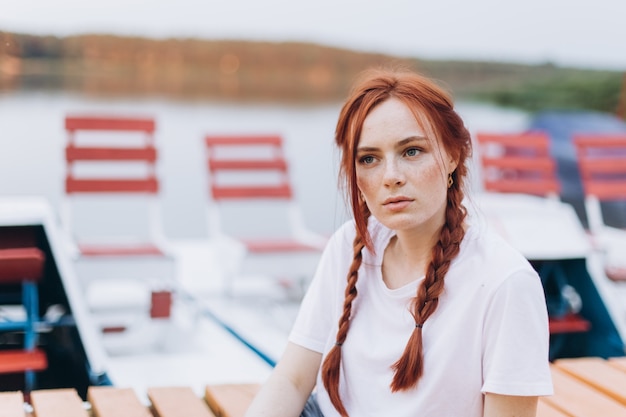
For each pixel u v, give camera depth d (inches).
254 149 301.1
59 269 124.2
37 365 118.4
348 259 71.9
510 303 60.7
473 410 63.1
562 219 150.6
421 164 63.5
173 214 269.7
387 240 69.7
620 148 213.9
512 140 199.9
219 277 205.3
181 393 91.0
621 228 217.0
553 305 152.9
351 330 68.8
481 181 195.6
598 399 88.4
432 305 63.2
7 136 297.0
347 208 73.3
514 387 60.0
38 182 272.5
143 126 192.7
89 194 185.0
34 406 86.2
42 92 326.6
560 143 226.2
